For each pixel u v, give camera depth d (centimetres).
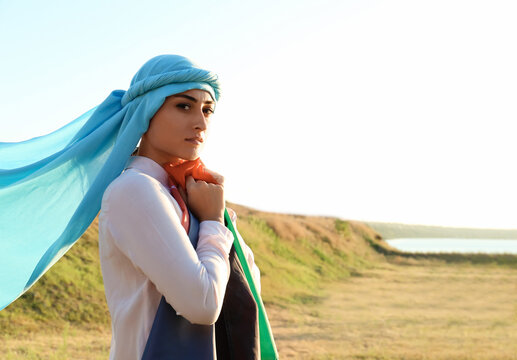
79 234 148
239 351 145
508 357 997
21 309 980
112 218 137
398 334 1180
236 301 148
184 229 138
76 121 189
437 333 1202
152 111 148
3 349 782
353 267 2458
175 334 131
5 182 167
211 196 149
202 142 154
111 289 143
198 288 127
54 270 1161
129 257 134
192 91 150
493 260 2781
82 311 1038
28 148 185
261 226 2473
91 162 162
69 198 164
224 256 140
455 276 2350
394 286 2006
